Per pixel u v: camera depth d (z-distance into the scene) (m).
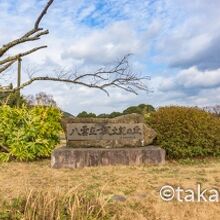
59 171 11.37
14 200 6.75
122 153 12.37
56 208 6.04
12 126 13.88
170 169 11.30
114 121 13.14
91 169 11.56
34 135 13.67
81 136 13.05
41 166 12.36
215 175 10.13
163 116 13.89
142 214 7.08
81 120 13.12
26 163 12.98
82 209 6.13
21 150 13.36
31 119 13.98
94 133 13.05
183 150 13.41
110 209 7.00
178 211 7.27
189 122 13.65
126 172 10.86
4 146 13.74
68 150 12.23
